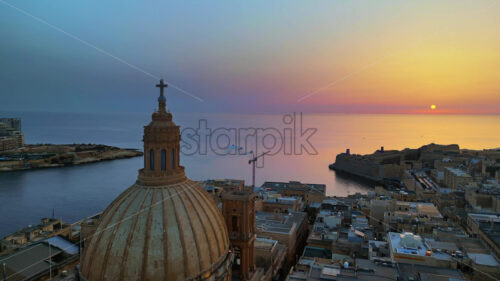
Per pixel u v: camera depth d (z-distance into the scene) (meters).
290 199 185.00
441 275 76.38
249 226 79.19
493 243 103.25
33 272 102.50
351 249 104.69
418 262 86.50
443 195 193.00
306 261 99.06
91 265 53.78
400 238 96.06
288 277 86.00
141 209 55.22
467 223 140.38
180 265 52.91
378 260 83.94
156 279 51.38
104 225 55.72
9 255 109.62
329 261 92.94
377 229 139.62
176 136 61.88
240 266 78.38
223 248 61.12
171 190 58.59
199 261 55.03
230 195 78.31
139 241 52.41
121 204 57.34
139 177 60.59
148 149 59.62
